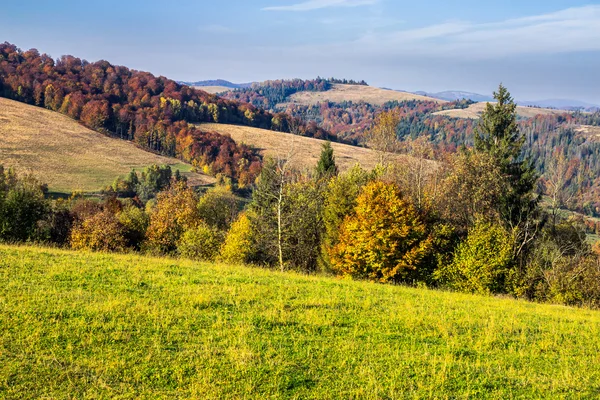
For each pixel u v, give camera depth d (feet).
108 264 64.90
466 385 36.63
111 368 34.17
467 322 52.75
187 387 32.96
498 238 110.73
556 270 113.50
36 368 33.06
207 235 151.53
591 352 46.19
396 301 60.59
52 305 44.19
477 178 128.06
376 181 124.67
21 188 150.30
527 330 52.01
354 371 37.24
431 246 114.83
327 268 133.69
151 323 42.86
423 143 153.17
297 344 41.55
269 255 142.72
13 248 70.13
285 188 134.92
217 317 46.34
